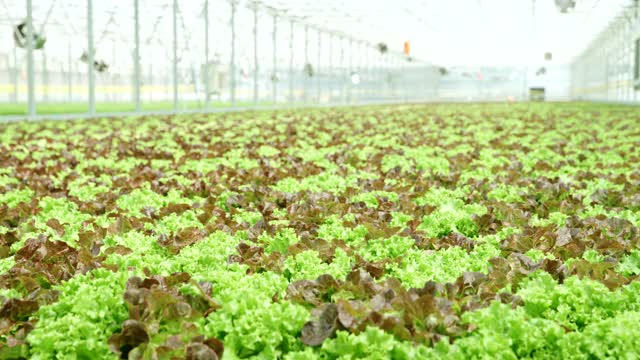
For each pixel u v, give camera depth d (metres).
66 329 3.30
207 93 33.53
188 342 3.28
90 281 4.00
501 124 21.45
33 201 6.77
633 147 12.88
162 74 42.91
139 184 8.13
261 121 23.66
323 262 4.68
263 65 52.34
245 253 4.73
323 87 64.88
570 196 7.11
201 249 4.94
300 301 3.72
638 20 37.91
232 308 3.43
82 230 5.68
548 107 38.94
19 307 3.60
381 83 67.50
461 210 6.25
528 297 3.68
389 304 3.64
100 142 14.25
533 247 5.00
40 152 12.05
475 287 4.02
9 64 32.53
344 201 6.90
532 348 3.21
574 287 3.74
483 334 3.16
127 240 5.10
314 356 3.08
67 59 34.25
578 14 39.97
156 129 18.59
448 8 37.94
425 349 3.06
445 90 81.69
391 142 14.62
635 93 40.31
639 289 3.88
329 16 42.81
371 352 3.04
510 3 35.44
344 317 3.31
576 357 3.12
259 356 3.22
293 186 7.93
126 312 3.58
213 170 9.50
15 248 5.09
